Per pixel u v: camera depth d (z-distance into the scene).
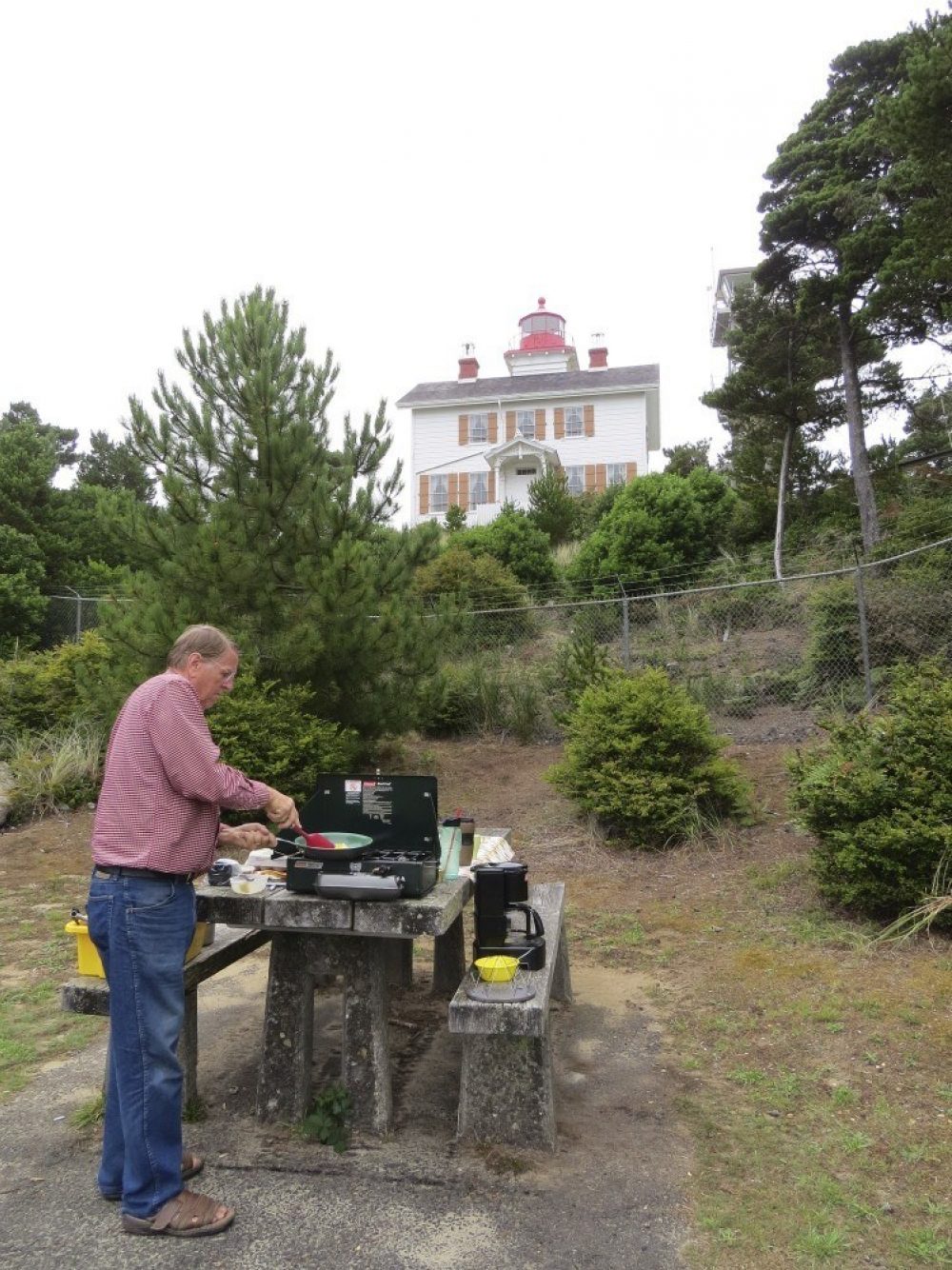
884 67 16.44
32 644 14.69
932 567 10.87
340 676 8.95
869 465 18.52
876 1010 4.04
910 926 4.98
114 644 8.43
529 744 10.91
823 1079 3.50
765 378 18.23
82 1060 3.84
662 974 4.73
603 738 7.43
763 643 12.39
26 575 15.10
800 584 13.79
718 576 16.53
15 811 8.66
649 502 17.56
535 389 38.28
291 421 8.63
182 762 2.62
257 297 8.73
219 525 8.05
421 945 5.42
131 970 2.58
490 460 34.94
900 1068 3.54
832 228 16.69
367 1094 3.15
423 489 36.72
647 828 7.02
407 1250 2.50
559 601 16.75
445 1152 3.03
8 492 16.62
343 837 3.17
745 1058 3.73
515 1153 3.01
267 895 3.09
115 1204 2.75
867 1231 2.58
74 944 5.40
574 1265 2.43
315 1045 3.88
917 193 14.67
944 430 20.42
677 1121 3.24
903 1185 2.80
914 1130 3.10
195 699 2.75
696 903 5.82
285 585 8.83
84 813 8.90
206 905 3.08
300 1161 2.97
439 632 9.30
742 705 10.69
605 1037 3.99
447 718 11.35
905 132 10.52
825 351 18.14
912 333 16.61
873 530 16.05
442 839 3.97
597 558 17.42
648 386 36.81
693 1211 2.68
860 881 5.19
